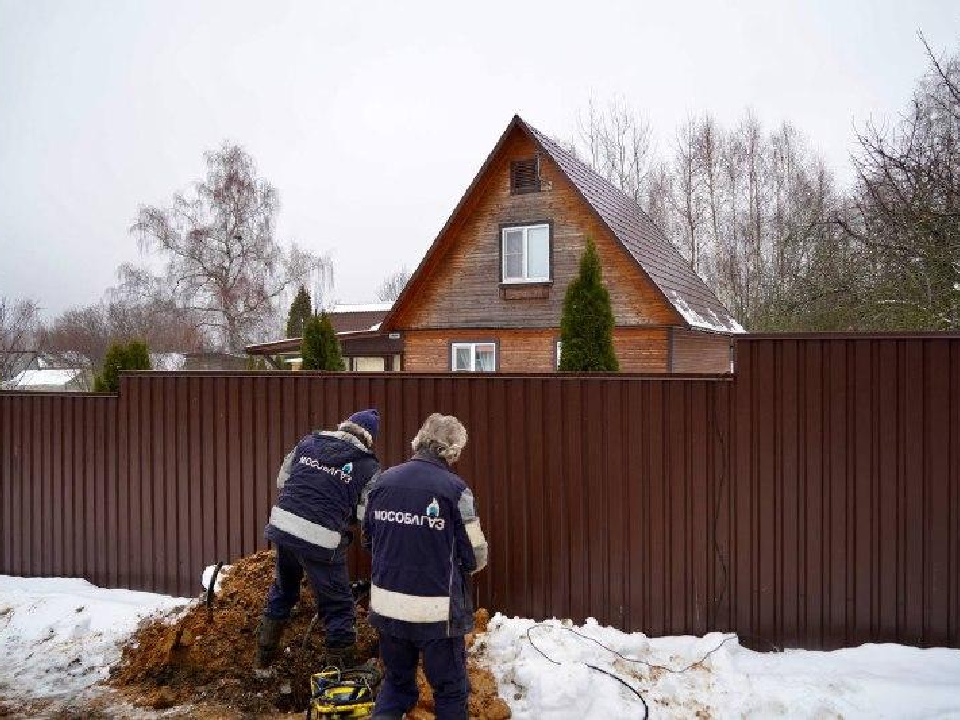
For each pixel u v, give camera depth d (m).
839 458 4.25
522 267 16.11
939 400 4.11
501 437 4.80
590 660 3.83
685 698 3.62
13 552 6.18
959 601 4.07
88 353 35.97
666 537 4.48
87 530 5.92
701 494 4.44
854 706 3.47
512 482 4.77
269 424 5.38
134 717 3.74
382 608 3.10
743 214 32.34
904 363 4.16
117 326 37.75
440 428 3.42
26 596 5.45
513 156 16.19
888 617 4.17
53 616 4.99
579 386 4.65
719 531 4.40
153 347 36.00
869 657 4.02
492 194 16.48
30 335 38.84
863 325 11.20
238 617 4.31
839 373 4.25
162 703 3.85
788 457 4.32
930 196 9.12
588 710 3.51
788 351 4.32
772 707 3.48
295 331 33.88
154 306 32.12
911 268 9.61
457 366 16.98
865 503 4.21
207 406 5.56
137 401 5.78
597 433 4.61
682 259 20.22
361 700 3.46
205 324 31.58
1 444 6.22
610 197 17.56
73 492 5.98
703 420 4.44
